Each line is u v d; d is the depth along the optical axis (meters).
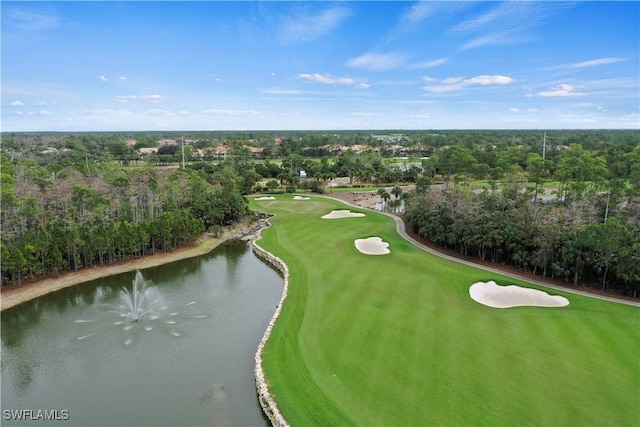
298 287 41.25
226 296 42.28
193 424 23.34
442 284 40.72
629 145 121.38
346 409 22.86
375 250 53.12
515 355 27.28
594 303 35.81
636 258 36.84
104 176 81.62
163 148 194.12
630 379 24.34
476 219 50.62
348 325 32.38
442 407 22.50
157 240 58.53
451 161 115.50
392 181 133.12
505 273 44.41
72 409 24.83
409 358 27.38
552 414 21.67
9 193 52.69
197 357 30.28
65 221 56.12
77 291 44.53
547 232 42.75
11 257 43.41
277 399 24.27
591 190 71.25
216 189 79.62
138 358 30.31
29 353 31.39
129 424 23.39
